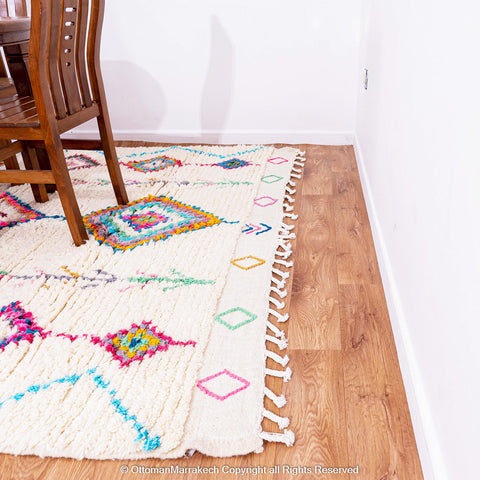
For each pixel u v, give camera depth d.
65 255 1.92
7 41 1.95
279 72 3.02
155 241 1.99
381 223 1.84
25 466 1.11
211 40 2.98
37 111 1.79
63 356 1.40
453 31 0.98
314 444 1.13
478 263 0.81
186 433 1.15
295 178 2.63
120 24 3.00
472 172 0.84
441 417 0.99
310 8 2.85
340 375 1.32
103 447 1.12
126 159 2.92
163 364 1.35
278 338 1.46
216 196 2.38
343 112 3.06
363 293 1.66
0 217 2.24
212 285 1.69
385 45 1.88
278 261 1.84
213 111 3.16
